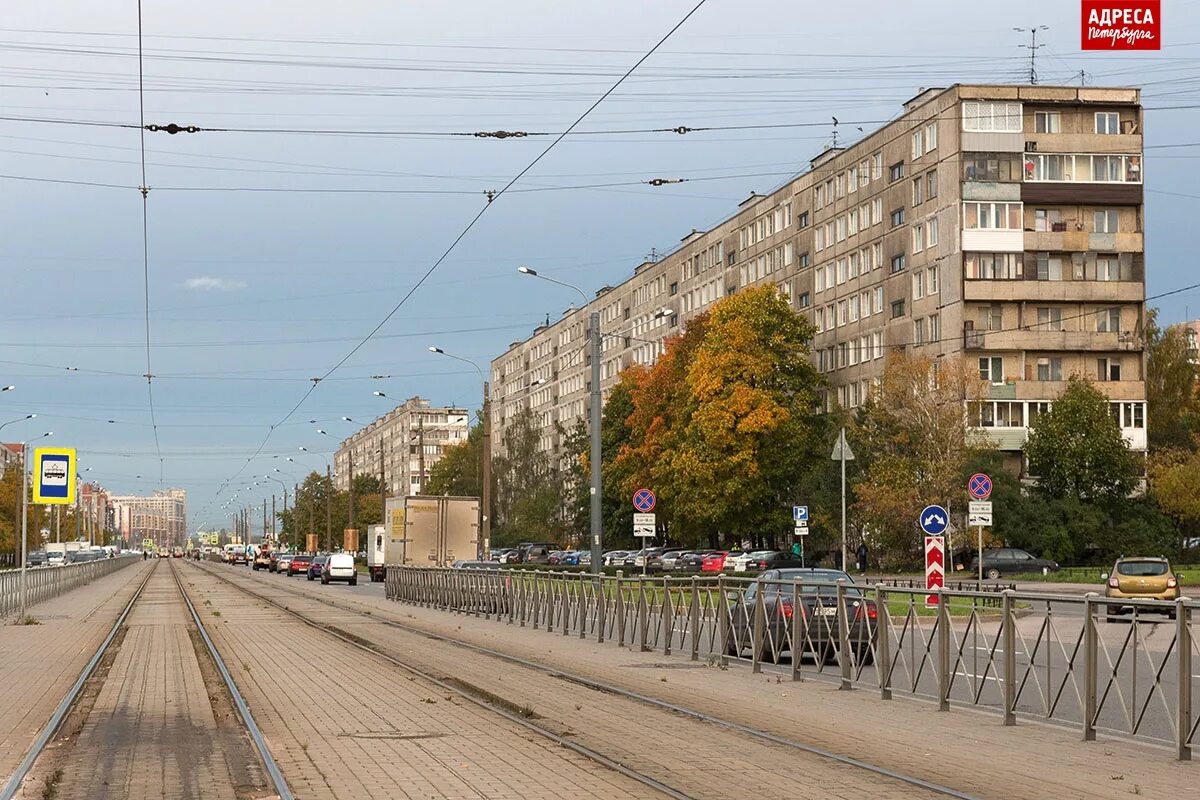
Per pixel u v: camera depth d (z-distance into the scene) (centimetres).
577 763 1273
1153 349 9225
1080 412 7188
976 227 7688
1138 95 7794
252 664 2416
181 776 1205
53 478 3822
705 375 7662
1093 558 7181
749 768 1248
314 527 15525
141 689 1991
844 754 1337
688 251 11631
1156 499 7125
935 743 1420
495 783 1157
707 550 8119
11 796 1103
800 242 9638
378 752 1341
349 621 3878
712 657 2391
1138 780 1190
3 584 4106
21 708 1767
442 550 6078
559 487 12381
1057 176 7756
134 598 5659
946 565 6675
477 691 1931
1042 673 1511
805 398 7762
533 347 16375
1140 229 7794
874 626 1886
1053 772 1233
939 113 7875
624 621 2831
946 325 7800
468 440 15488
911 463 6588
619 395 9906
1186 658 1294
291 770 1227
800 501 7369
